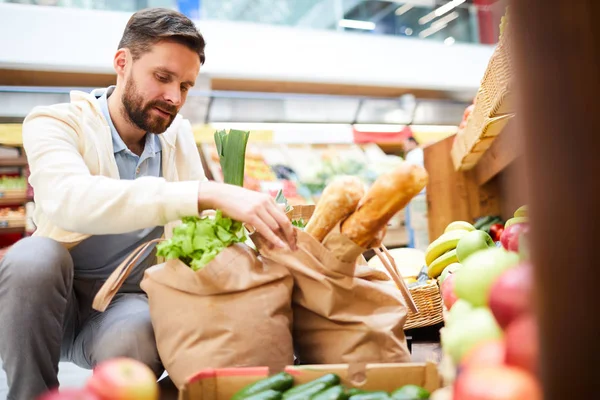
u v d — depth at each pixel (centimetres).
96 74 501
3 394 233
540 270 43
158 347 117
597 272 41
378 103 552
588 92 40
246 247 118
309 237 116
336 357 115
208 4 583
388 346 115
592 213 41
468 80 659
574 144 41
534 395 57
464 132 217
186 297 113
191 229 116
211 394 93
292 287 118
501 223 241
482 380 60
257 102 503
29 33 472
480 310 89
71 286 146
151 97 158
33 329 132
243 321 110
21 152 502
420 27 695
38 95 424
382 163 578
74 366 293
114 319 143
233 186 121
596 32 40
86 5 514
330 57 595
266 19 615
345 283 115
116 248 164
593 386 42
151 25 154
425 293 173
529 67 43
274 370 110
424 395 86
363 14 670
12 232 498
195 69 161
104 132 161
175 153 186
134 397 78
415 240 330
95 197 128
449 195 259
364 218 110
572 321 42
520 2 43
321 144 584
